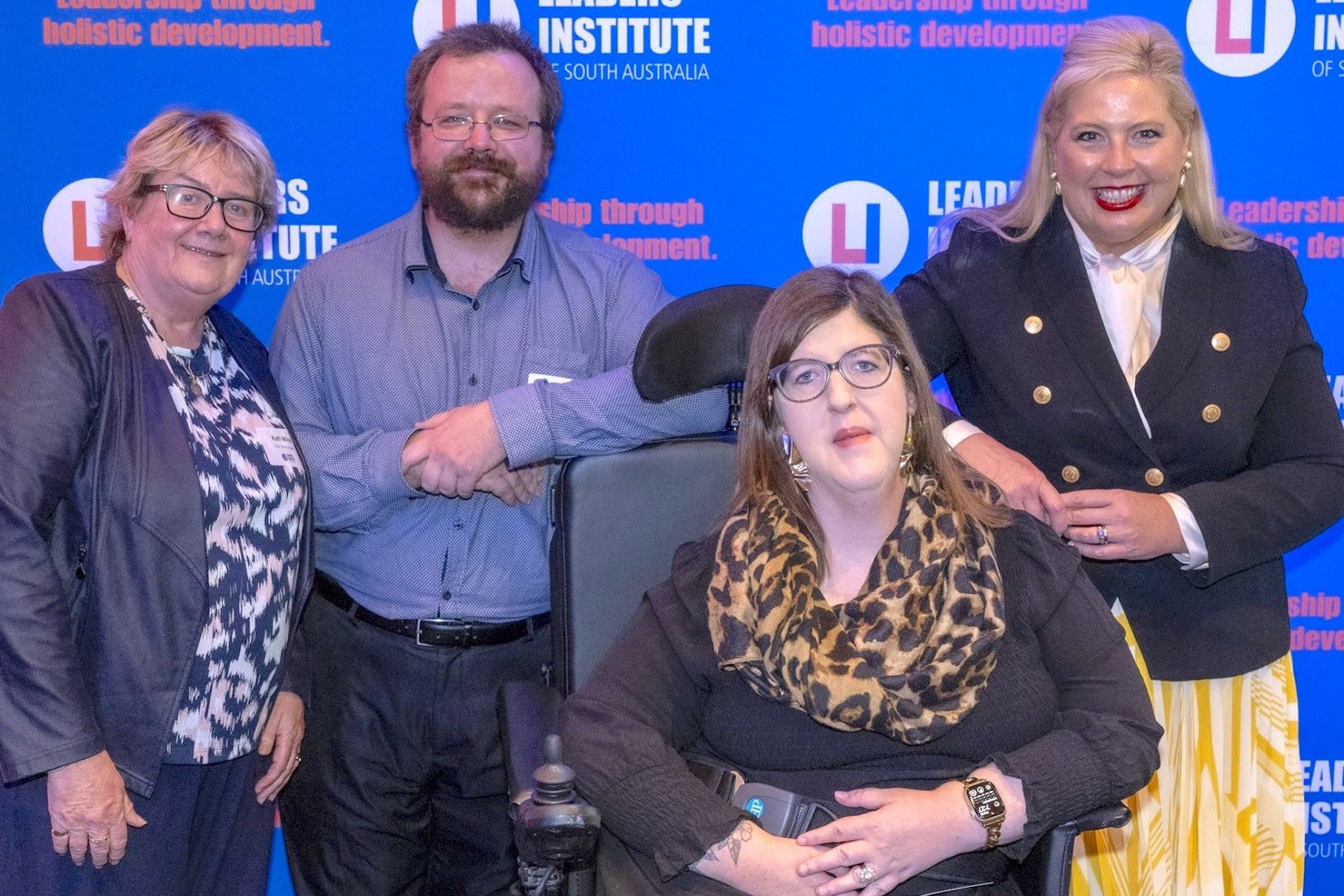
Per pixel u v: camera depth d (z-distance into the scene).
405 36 2.66
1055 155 2.12
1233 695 2.13
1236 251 2.11
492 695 2.32
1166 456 2.08
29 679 1.71
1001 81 2.69
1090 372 2.09
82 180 2.68
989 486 1.88
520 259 2.36
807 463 1.76
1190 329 2.07
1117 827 1.80
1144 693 1.76
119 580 1.80
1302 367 2.09
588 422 2.19
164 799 1.87
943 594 1.73
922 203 2.72
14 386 1.75
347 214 2.71
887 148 2.71
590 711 1.78
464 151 2.22
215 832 2.01
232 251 1.93
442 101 2.24
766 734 1.76
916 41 2.68
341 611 2.34
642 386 2.01
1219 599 2.09
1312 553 2.81
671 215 2.73
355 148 2.69
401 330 2.33
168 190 1.87
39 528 1.75
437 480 2.18
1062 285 2.13
